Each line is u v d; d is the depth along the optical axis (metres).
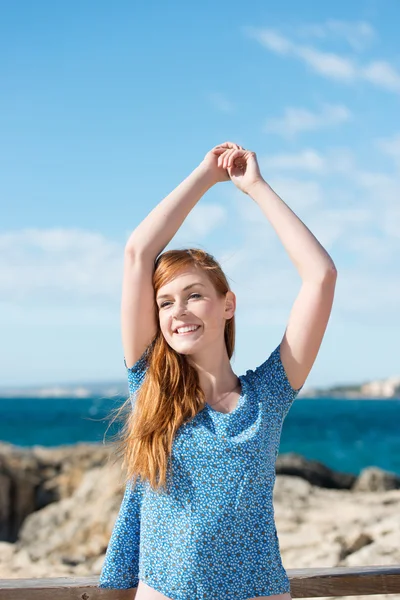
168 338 2.95
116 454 3.18
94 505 11.85
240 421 2.86
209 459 2.79
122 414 3.11
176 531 2.76
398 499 12.32
